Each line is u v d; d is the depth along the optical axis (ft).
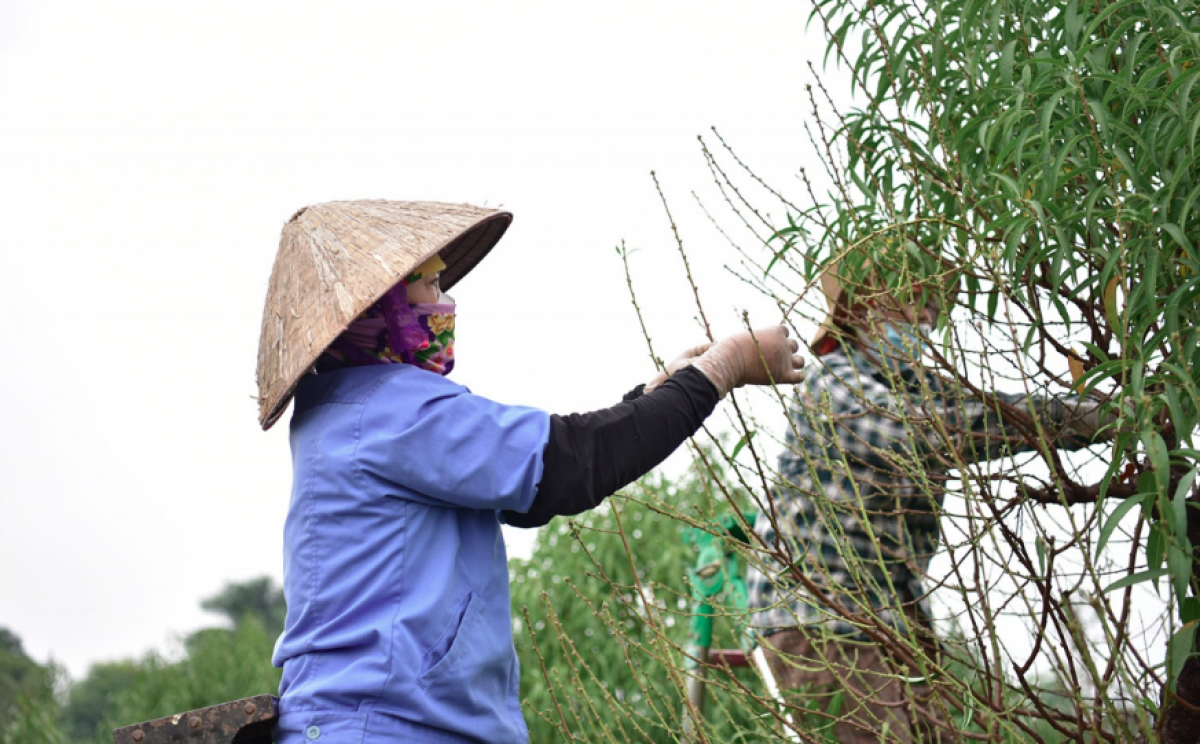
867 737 9.11
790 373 7.04
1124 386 5.94
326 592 6.25
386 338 6.80
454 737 6.11
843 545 7.80
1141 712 5.51
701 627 11.50
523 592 16.29
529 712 14.71
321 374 6.79
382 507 6.28
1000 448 7.88
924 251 7.61
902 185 8.30
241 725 6.05
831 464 7.85
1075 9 7.00
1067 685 7.16
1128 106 6.64
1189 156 6.11
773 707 7.77
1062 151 6.52
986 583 6.62
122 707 29.91
